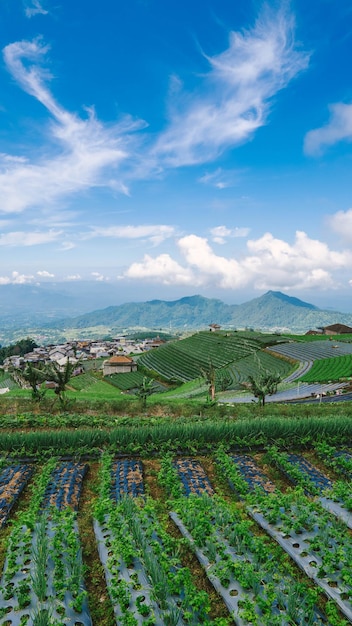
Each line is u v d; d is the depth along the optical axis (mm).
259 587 9078
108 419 29188
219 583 9539
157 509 14141
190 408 35500
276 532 11750
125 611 8477
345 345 127250
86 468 18484
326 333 184250
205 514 12547
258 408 37156
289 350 125438
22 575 10023
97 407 34375
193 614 8570
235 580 9625
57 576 9836
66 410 33312
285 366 107688
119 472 17781
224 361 130000
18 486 16156
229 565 9656
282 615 7961
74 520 13258
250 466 18469
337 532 11133
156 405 36312
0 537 12578
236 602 8906
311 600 8391
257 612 8531
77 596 9188
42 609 8305
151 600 8812
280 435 21812
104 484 15539
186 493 15703
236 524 11188
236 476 16344
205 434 21578
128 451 20516
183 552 10992
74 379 131625
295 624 7984
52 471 17656
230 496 15992
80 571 9742
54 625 7906
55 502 14695
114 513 12352
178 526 12570
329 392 68812
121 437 20969
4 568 10359
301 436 21641
